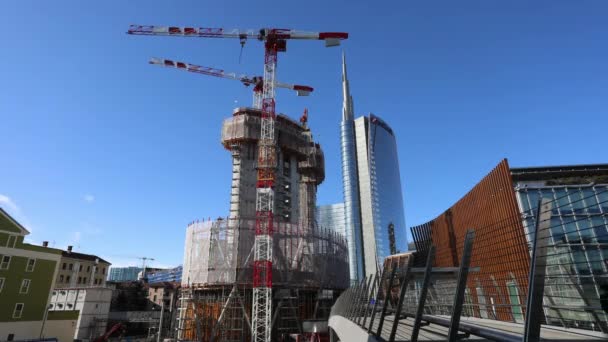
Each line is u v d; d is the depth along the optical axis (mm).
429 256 8867
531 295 5266
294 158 109625
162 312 54469
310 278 70062
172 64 108812
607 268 9336
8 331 57688
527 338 5031
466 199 37312
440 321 8414
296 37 89438
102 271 127625
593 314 9891
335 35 88688
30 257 62938
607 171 48188
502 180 30188
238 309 64500
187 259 69938
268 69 90250
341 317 23109
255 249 67875
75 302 85375
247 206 93625
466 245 7117
